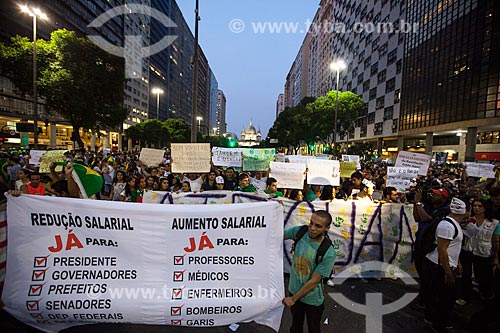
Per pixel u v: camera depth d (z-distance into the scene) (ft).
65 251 9.67
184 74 429.79
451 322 12.41
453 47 103.24
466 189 25.58
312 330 8.84
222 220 10.12
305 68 386.11
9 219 9.53
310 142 152.46
